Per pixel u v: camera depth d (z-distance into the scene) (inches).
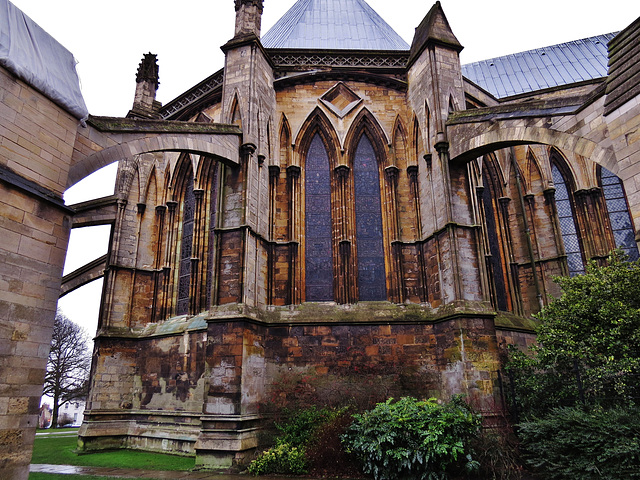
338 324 840.9
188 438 823.7
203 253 981.2
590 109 599.8
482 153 800.3
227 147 827.4
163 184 1127.0
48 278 559.5
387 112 1002.1
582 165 1158.3
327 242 938.1
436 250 834.8
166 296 1028.5
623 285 615.5
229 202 827.4
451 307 767.7
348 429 634.2
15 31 553.6
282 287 888.3
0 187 515.8
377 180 978.1
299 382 794.2
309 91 1013.2
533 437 573.0
